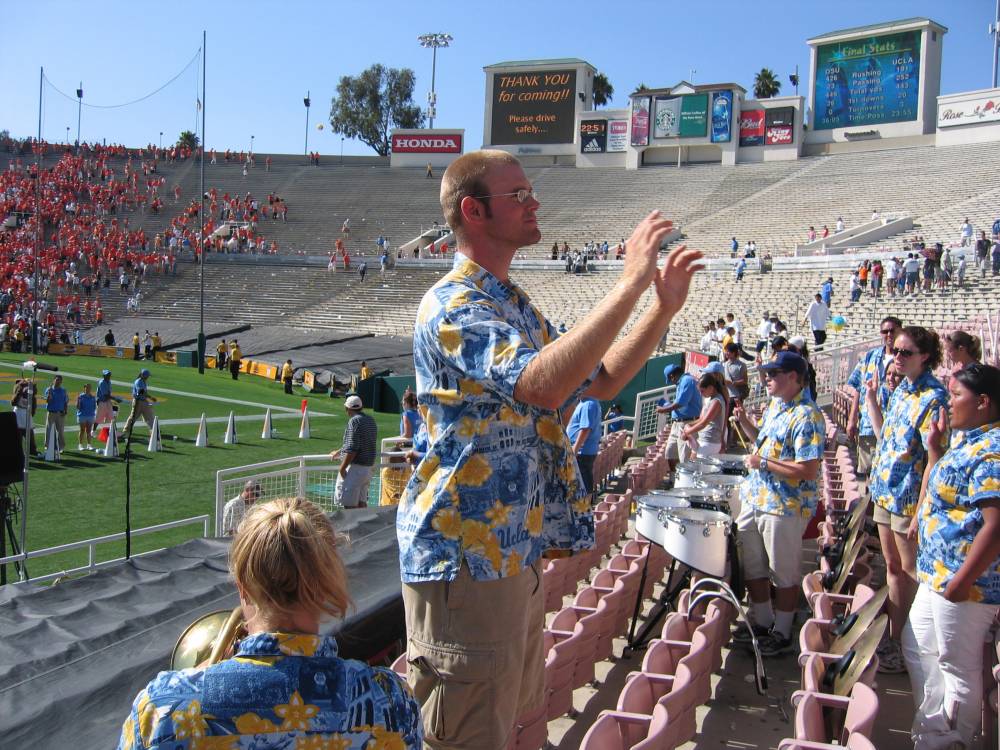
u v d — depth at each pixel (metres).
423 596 2.45
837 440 14.07
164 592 5.77
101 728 3.85
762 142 59.91
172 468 18.80
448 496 2.38
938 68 55.12
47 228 61.66
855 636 4.60
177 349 43.12
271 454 20.92
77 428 23.05
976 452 4.21
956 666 4.29
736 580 6.16
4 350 41.59
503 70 65.69
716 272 40.81
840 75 57.66
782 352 6.18
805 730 3.50
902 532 5.71
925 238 40.06
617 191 60.47
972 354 6.18
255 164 74.44
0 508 9.08
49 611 5.40
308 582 1.95
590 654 5.31
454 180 2.58
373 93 94.19
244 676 1.86
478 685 2.42
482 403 2.38
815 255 40.84
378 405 29.97
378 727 1.96
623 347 2.51
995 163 47.28
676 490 6.77
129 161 72.81
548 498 2.65
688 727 4.45
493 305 2.43
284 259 58.44
